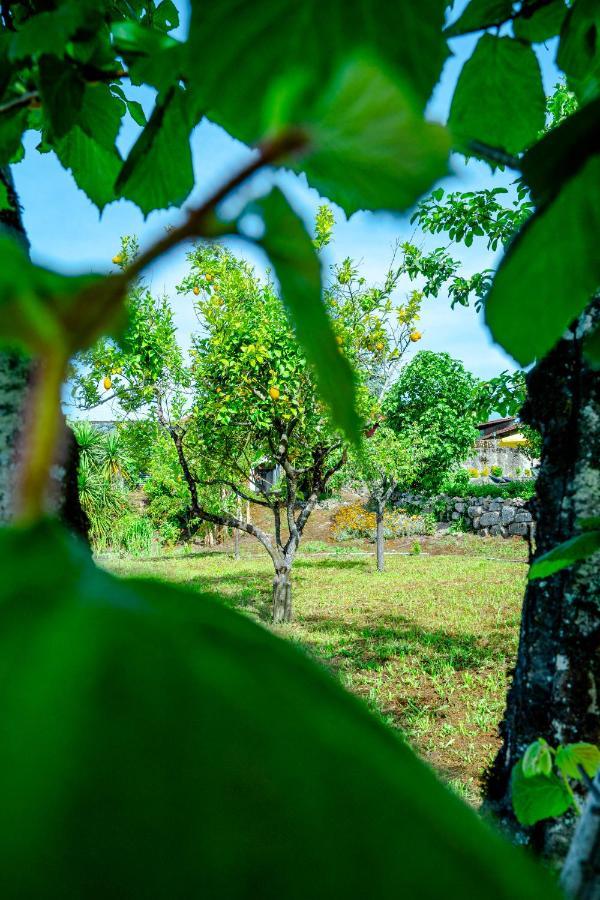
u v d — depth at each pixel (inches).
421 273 418.3
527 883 5.1
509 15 37.4
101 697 4.9
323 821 4.7
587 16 35.7
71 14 33.9
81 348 6.8
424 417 869.8
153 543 960.3
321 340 11.2
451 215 331.3
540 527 130.1
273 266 9.9
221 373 454.3
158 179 36.0
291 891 4.3
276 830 4.6
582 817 31.6
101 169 50.6
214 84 15.1
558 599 124.0
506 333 17.4
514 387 404.8
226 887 4.3
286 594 458.6
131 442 653.9
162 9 77.0
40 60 36.4
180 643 5.5
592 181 16.0
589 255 16.5
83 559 6.3
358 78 6.9
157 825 4.4
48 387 6.6
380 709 273.4
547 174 16.7
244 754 4.9
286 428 472.7
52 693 4.9
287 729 5.2
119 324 7.2
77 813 4.3
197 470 546.3
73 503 66.9
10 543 6.1
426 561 783.7
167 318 455.8
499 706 272.8
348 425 11.4
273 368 453.1
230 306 473.4
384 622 445.1
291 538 466.3
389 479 725.9
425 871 4.8
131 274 7.2
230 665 5.5
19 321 6.6
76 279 6.9
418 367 891.4
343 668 331.6
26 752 4.6
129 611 5.6
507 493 937.5
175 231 8.0
